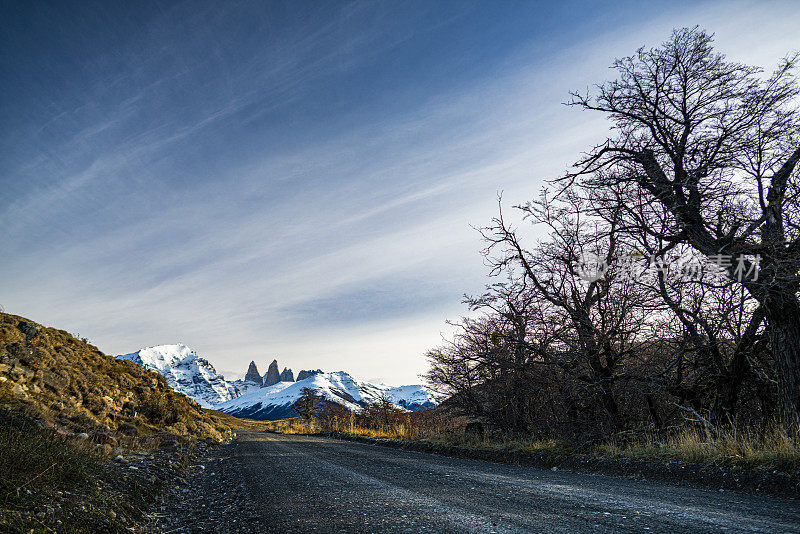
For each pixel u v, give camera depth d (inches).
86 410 516.1
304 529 164.9
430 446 606.2
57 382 519.2
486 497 220.4
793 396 323.0
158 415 685.3
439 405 677.3
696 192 400.5
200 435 748.0
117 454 350.9
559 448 424.8
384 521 172.1
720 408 405.7
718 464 267.7
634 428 444.1
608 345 459.5
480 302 550.6
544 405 550.6
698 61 412.8
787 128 377.7
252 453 562.9
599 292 477.4
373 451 598.9
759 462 250.1
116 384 662.5
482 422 635.5
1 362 483.2
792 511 178.5
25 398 434.6
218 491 277.7
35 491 166.1
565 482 279.0
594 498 213.2
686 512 176.9
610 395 455.5
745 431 360.2
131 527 182.4
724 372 405.7
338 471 352.8
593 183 462.6
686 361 446.6
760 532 143.6
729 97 406.9
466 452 522.0
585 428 470.9
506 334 557.6
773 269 334.6
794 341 327.6
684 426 400.5
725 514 172.9
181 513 217.3
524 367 519.2
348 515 185.2
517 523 162.2
